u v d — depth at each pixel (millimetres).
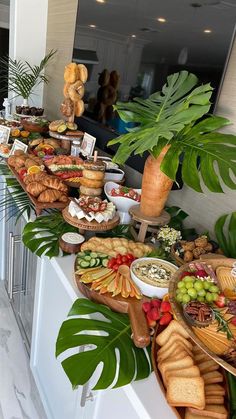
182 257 1069
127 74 1572
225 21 1045
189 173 889
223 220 1146
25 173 1560
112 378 729
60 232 1262
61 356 1231
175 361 758
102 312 896
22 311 1854
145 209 1139
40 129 2158
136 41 1474
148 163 1070
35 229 1279
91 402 989
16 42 2643
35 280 1476
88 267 1022
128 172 1758
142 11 1397
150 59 1399
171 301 796
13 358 1779
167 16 1263
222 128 1156
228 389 737
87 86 1985
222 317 770
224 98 1131
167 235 1145
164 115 1037
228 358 684
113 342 810
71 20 2209
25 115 2361
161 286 922
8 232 1956
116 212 1276
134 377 739
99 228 1171
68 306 1131
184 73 1132
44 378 1489
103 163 1434
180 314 768
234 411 696
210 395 713
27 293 1691
